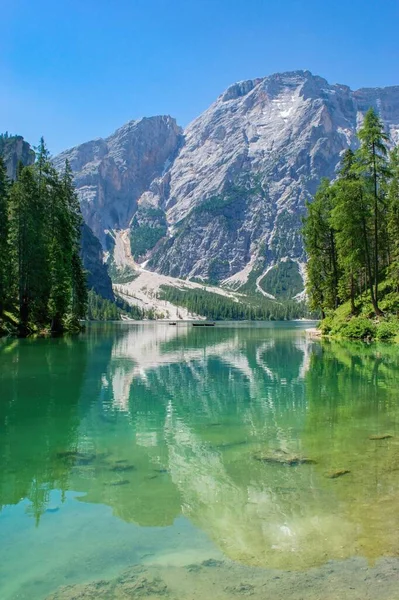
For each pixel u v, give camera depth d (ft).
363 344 121.08
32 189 165.27
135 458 29.63
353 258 140.15
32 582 16.03
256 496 23.08
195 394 53.42
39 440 34.04
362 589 15.42
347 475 25.81
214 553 17.87
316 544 18.35
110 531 19.74
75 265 218.38
